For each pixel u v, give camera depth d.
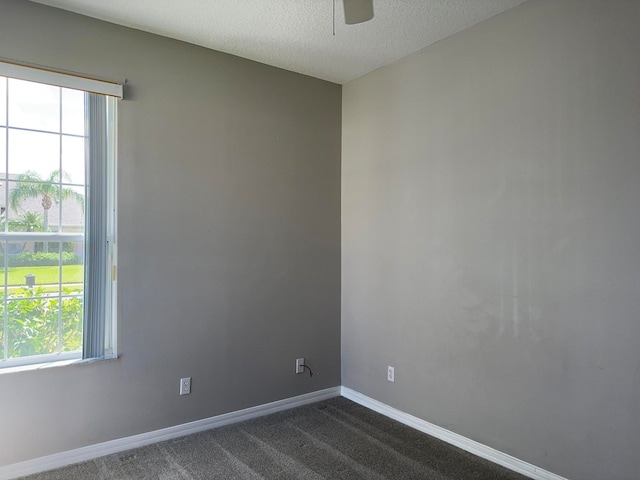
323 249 3.54
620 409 2.01
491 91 2.54
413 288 3.02
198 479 2.31
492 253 2.53
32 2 2.35
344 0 2.37
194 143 2.88
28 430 2.34
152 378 2.72
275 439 2.80
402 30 2.70
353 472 2.39
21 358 2.38
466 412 2.67
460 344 2.71
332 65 3.25
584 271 2.13
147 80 2.71
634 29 1.97
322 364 3.53
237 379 3.08
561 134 2.22
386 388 3.22
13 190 2.36
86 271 2.51
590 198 2.11
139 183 2.67
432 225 2.89
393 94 3.19
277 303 3.28
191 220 2.87
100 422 2.54
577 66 2.16
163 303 2.76
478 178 2.61
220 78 3.00
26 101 2.38
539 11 2.31
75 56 2.47
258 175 3.18
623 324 2.00
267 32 2.72
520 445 2.38
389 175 3.21
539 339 2.31
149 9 2.44
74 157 2.52
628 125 1.99
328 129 3.57
